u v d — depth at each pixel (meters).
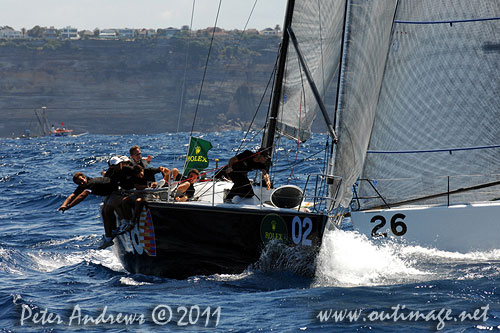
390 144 40.25
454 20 38.97
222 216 30.03
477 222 36.97
